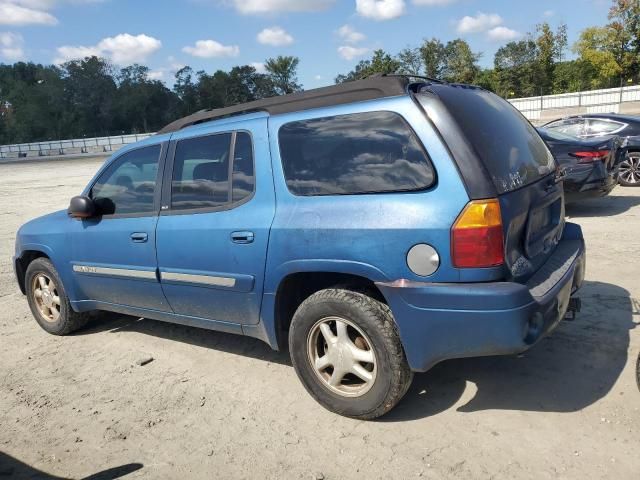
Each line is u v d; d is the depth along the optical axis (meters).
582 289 5.25
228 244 3.72
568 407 3.33
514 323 2.84
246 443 3.29
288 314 3.72
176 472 3.08
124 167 4.58
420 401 3.55
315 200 3.35
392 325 3.14
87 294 4.99
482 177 2.90
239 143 3.77
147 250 4.28
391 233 3.02
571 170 8.43
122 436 3.48
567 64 56.84
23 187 21.75
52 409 3.90
